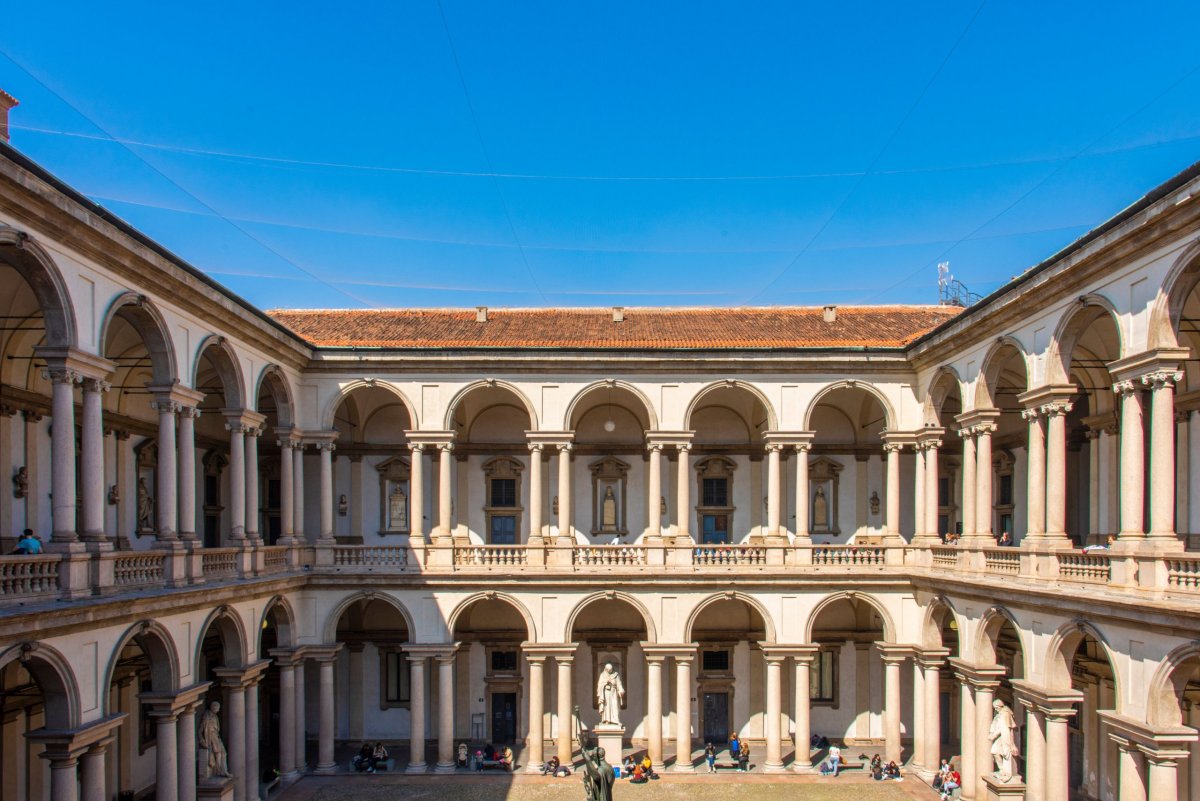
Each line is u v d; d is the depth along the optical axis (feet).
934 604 99.66
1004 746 86.43
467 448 121.90
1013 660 112.16
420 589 104.83
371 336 114.32
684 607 105.09
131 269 68.44
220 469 118.21
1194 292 72.69
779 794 96.94
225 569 85.71
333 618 104.53
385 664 121.39
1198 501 79.41
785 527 121.90
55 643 59.41
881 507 122.83
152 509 100.83
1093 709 94.27
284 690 100.94
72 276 62.03
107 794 89.04
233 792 85.87
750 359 106.63
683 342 108.99
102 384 65.57
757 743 119.03
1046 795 76.95
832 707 120.78
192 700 76.54
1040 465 81.46
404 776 103.14
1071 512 101.86
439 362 106.11
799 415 107.76
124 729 92.84
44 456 81.00
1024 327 83.76
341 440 122.42
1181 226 60.90
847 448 123.24
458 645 106.42
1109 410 92.79
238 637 87.45
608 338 112.98
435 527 121.49
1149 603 62.28
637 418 123.54
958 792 94.73
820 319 124.36
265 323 92.58
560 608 104.94
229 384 89.92
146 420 99.40
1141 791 64.85
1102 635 69.41
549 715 120.26
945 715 119.85
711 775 103.81
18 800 76.43
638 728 119.85
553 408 107.04
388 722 120.88
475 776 103.14
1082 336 89.86
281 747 100.89
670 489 122.62
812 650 104.42
